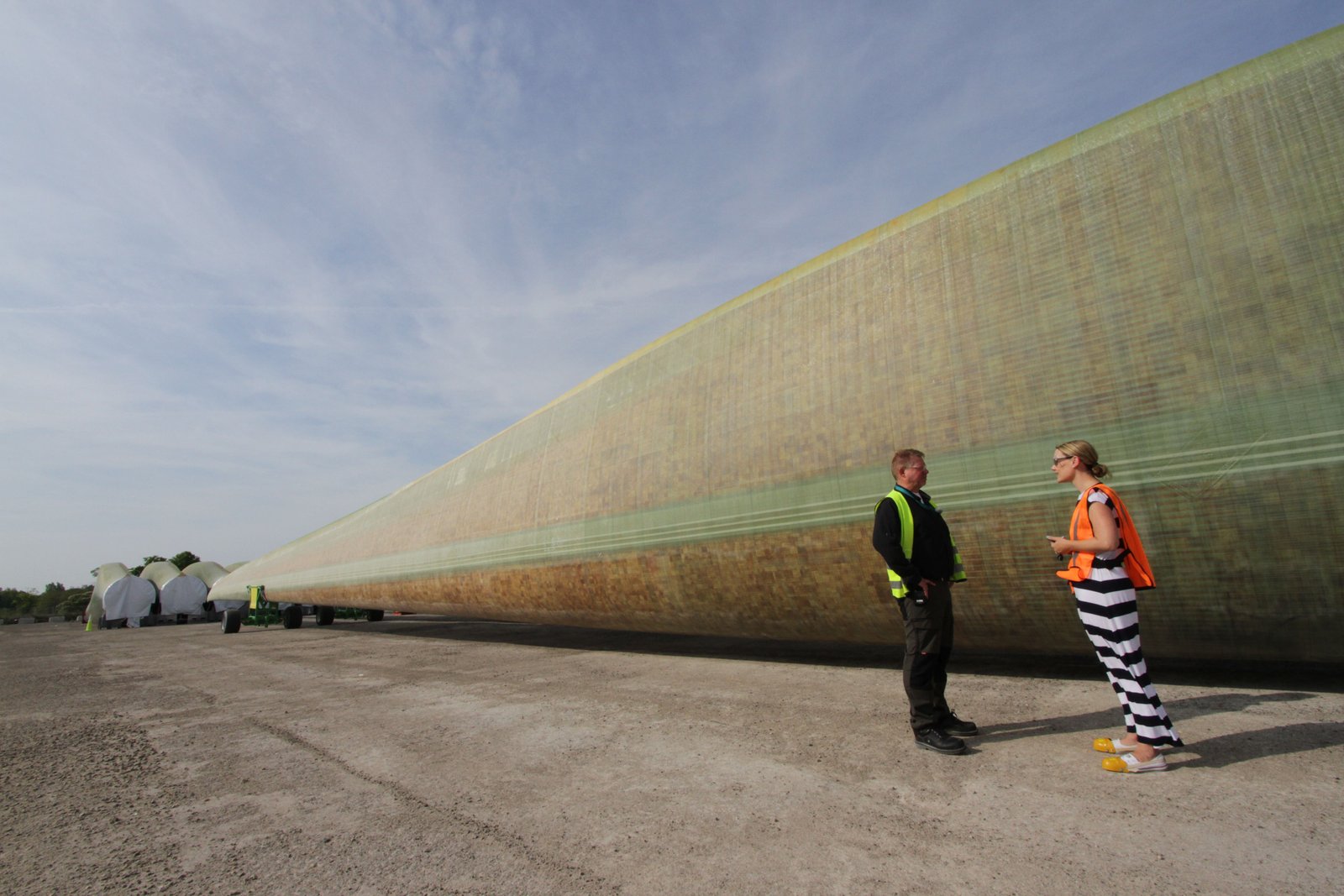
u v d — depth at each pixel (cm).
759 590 653
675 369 803
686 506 707
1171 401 427
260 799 354
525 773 371
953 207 576
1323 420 378
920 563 364
